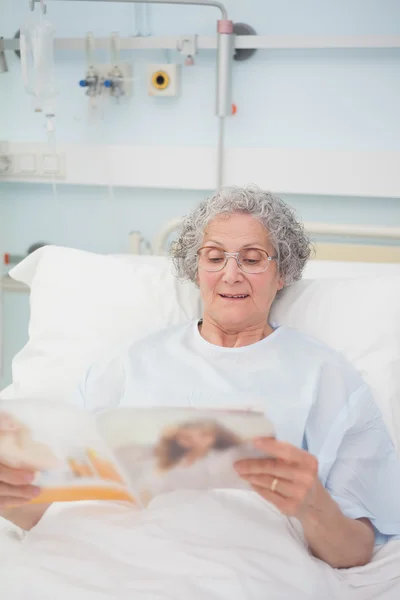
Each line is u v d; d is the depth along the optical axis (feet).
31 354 5.78
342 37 6.87
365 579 4.08
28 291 8.09
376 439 4.58
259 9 7.16
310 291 5.54
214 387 4.67
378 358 5.16
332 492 4.43
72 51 7.68
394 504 4.47
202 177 7.63
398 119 7.18
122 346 5.12
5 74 7.89
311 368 4.74
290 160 7.39
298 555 3.84
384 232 6.61
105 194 8.02
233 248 4.83
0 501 3.82
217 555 3.76
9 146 7.93
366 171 7.25
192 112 7.57
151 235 8.05
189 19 7.35
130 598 3.50
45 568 3.72
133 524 4.02
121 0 6.88
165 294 5.75
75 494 3.78
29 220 8.30
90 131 7.82
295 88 7.31
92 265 5.92
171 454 3.58
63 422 3.58
